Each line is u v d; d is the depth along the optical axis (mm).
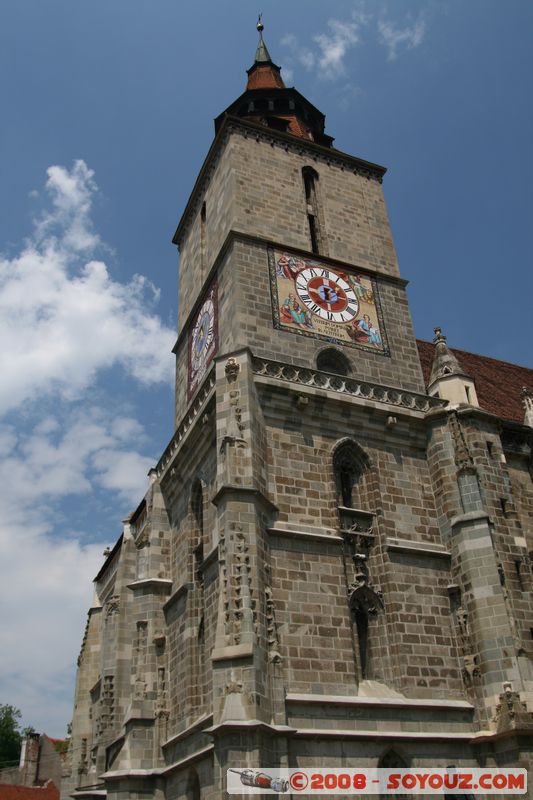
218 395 31406
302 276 38219
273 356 34625
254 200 40688
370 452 33438
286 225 40562
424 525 32781
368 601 30109
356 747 25922
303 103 51031
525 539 34031
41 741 84062
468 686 29016
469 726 28188
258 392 31938
